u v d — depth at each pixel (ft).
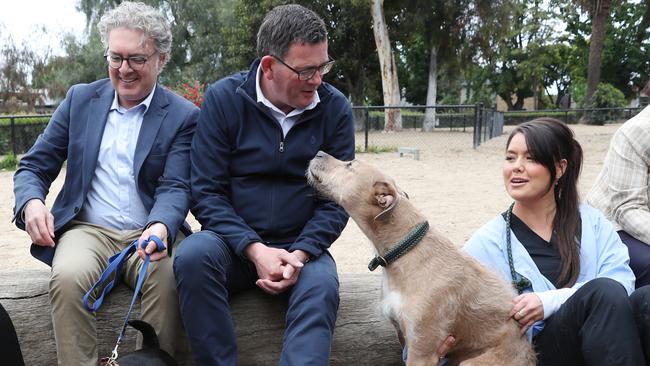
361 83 112.68
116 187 11.09
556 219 10.45
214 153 10.81
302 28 9.99
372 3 95.14
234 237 10.13
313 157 11.01
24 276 11.57
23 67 111.04
